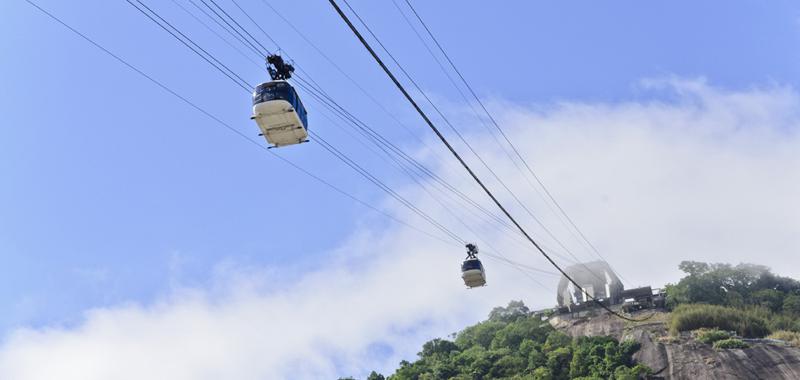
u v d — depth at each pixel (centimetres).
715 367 12638
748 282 16862
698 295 16238
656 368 12975
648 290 16888
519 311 18375
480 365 14188
